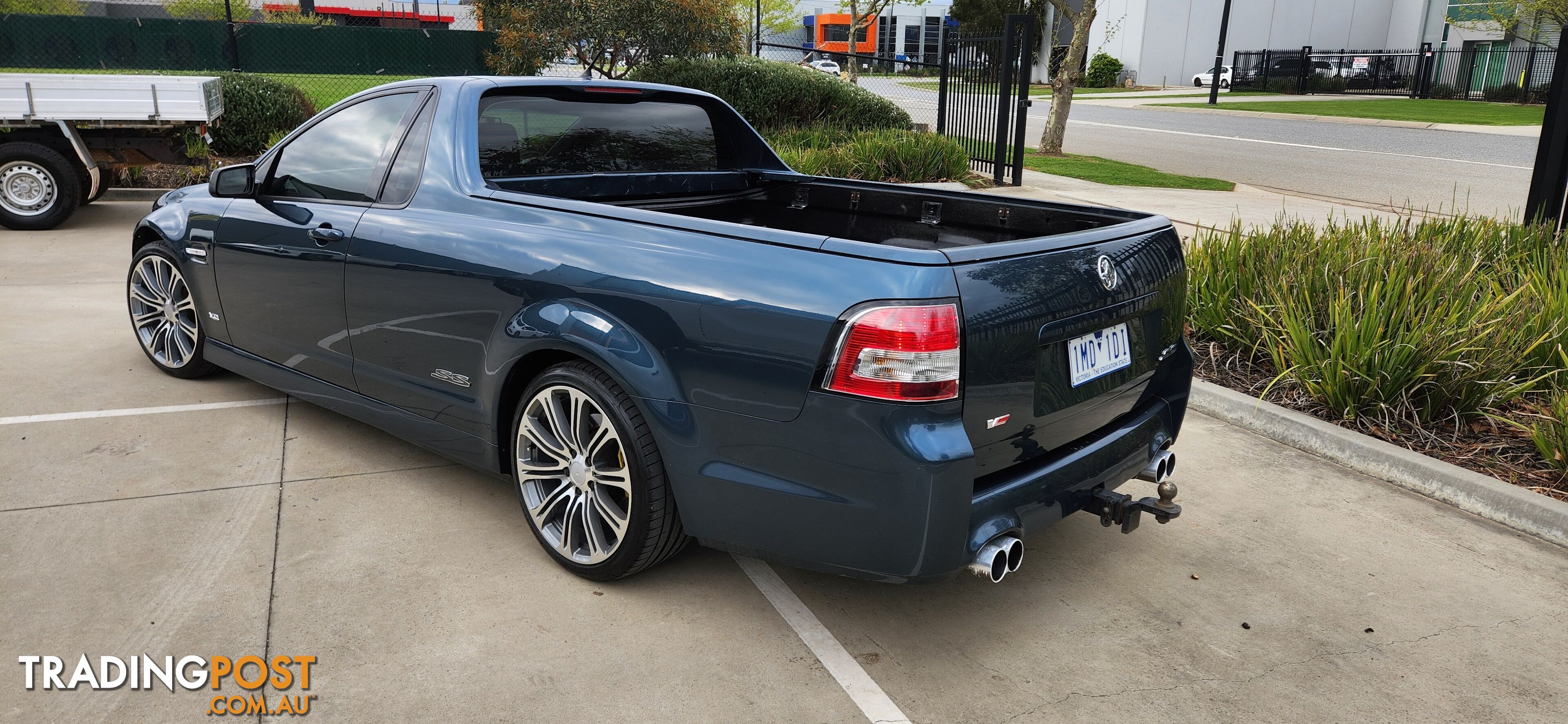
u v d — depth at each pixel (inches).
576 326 105.6
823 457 90.8
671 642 104.3
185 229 167.6
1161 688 99.6
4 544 119.0
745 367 93.8
